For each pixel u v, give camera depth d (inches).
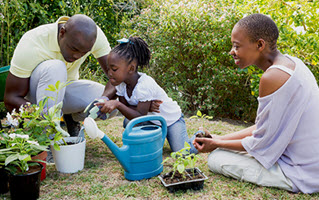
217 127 127.8
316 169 67.7
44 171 74.0
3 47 147.0
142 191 68.0
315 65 132.7
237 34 69.9
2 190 67.7
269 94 66.7
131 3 195.8
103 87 106.1
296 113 66.1
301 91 65.9
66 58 87.0
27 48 84.0
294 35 131.6
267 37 68.2
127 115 86.0
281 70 66.5
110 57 83.1
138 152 73.2
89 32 79.5
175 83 159.8
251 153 71.6
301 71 67.2
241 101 152.3
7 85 86.7
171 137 92.4
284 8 133.3
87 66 163.0
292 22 134.1
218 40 138.9
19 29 150.7
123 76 84.8
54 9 162.4
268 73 67.1
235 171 74.0
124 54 82.7
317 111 68.2
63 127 120.8
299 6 131.6
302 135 68.1
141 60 87.5
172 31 149.8
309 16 135.0
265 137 68.2
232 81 143.0
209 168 80.4
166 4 155.6
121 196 66.4
